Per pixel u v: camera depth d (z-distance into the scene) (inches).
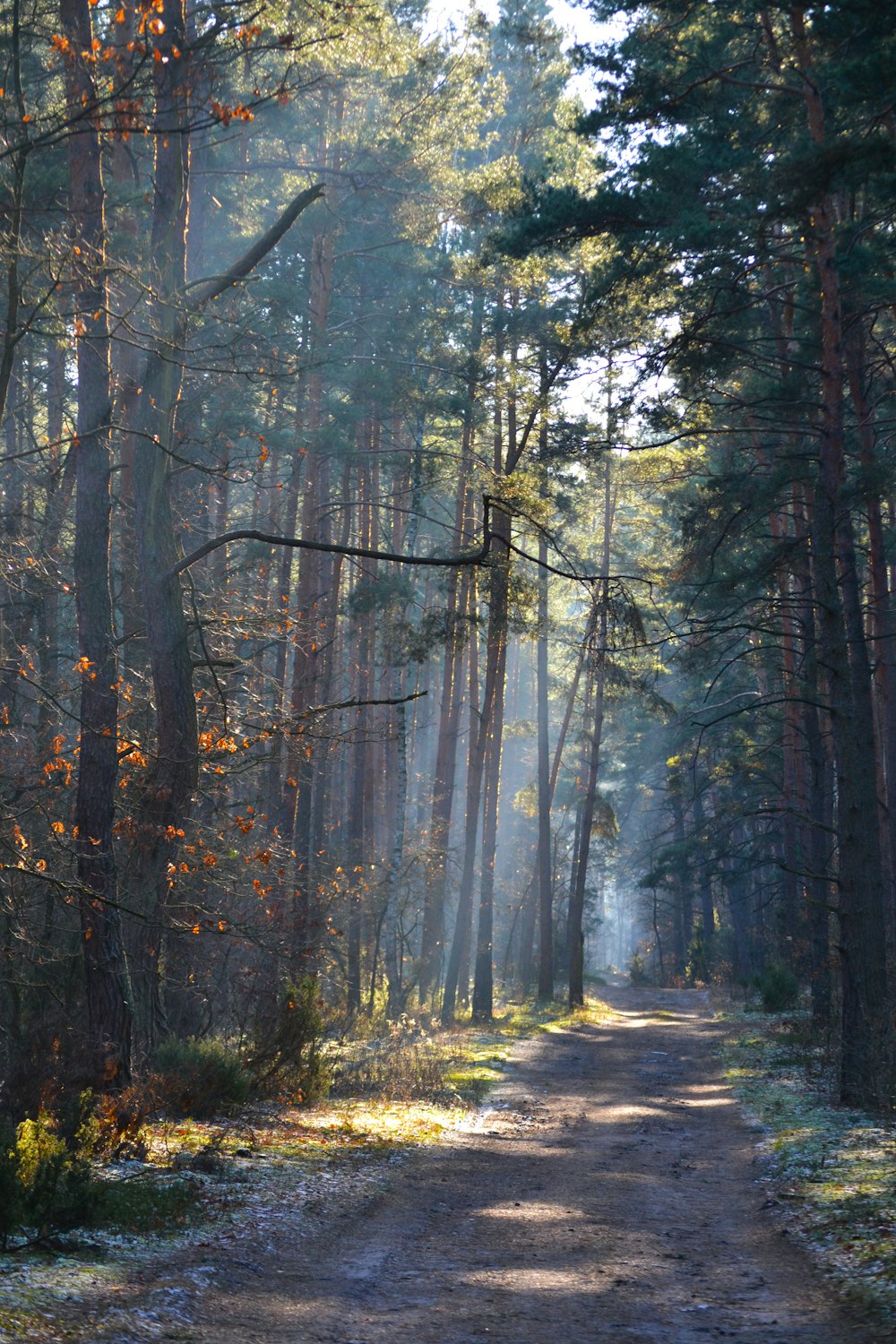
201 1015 737.0
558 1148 573.0
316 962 877.2
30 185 625.9
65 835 594.9
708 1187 471.2
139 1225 353.7
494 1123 651.5
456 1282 320.5
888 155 608.7
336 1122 596.7
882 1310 273.1
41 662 735.7
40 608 766.5
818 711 1167.0
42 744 654.5
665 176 697.0
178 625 612.7
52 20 586.2
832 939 1056.8
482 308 1206.3
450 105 995.9
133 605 757.3
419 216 1000.2
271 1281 312.2
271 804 909.8
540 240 733.9
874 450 893.8
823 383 715.4
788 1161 497.4
